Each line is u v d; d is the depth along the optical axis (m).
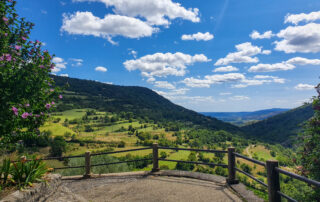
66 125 135.25
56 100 4.92
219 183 5.08
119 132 137.12
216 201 4.04
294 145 5.06
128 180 5.74
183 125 173.00
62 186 4.46
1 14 4.15
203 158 72.31
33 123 4.51
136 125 162.00
